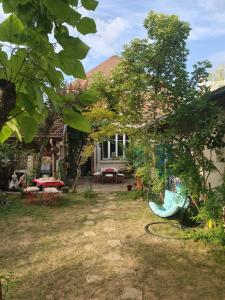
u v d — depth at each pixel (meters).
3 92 1.26
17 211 11.62
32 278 6.11
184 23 10.85
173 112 9.16
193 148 8.51
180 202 8.91
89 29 1.28
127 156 13.21
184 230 8.68
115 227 9.38
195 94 8.74
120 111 12.56
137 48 11.27
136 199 13.46
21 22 1.26
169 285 5.76
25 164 16.00
